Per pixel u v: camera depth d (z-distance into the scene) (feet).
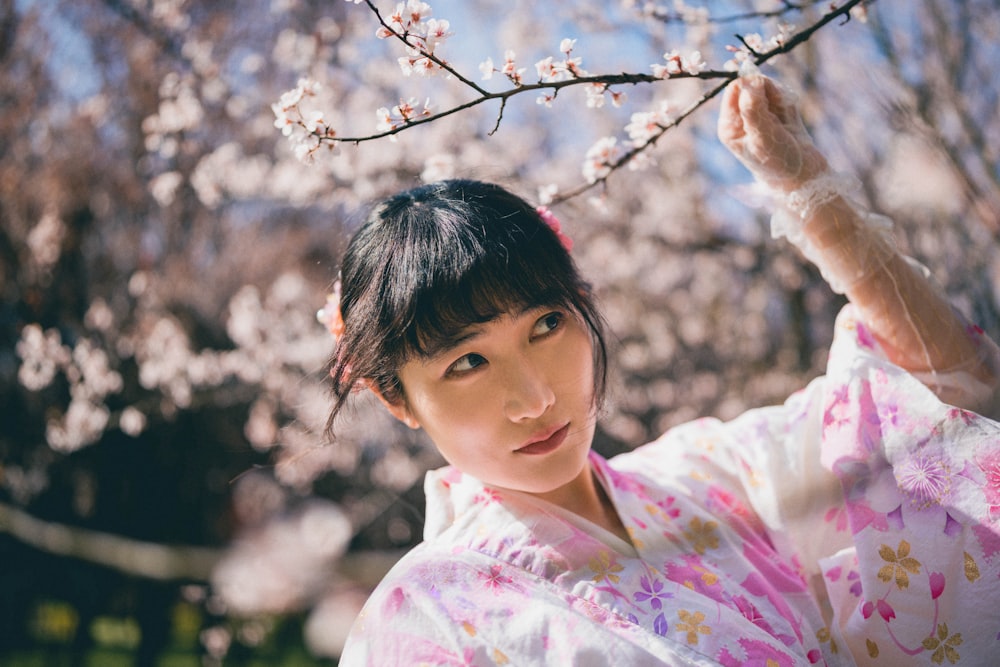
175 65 14.64
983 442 3.81
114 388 16.17
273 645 20.84
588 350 3.82
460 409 3.68
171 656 22.33
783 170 4.00
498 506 3.98
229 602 18.25
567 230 13.96
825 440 4.21
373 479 18.42
